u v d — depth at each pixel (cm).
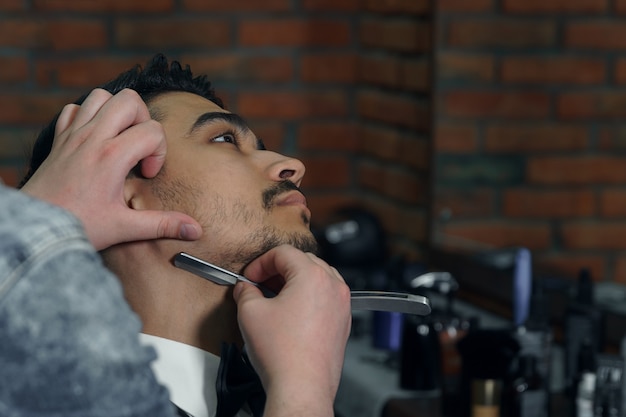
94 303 69
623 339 212
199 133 117
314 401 89
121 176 99
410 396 214
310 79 340
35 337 67
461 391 197
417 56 298
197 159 114
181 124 117
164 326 113
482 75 264
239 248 113
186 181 113
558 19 238
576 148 236
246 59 335
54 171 98
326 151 344
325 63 340
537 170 249
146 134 99
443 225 287
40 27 319
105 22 323
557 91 239
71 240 70
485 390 193
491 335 194
